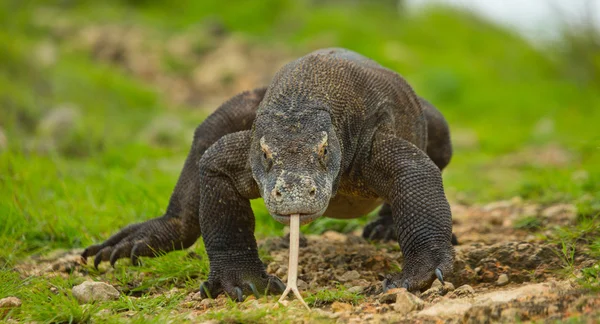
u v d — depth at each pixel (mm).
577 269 8375
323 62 8727
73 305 7652
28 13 40469
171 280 9398
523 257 8953
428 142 10867
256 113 8633
